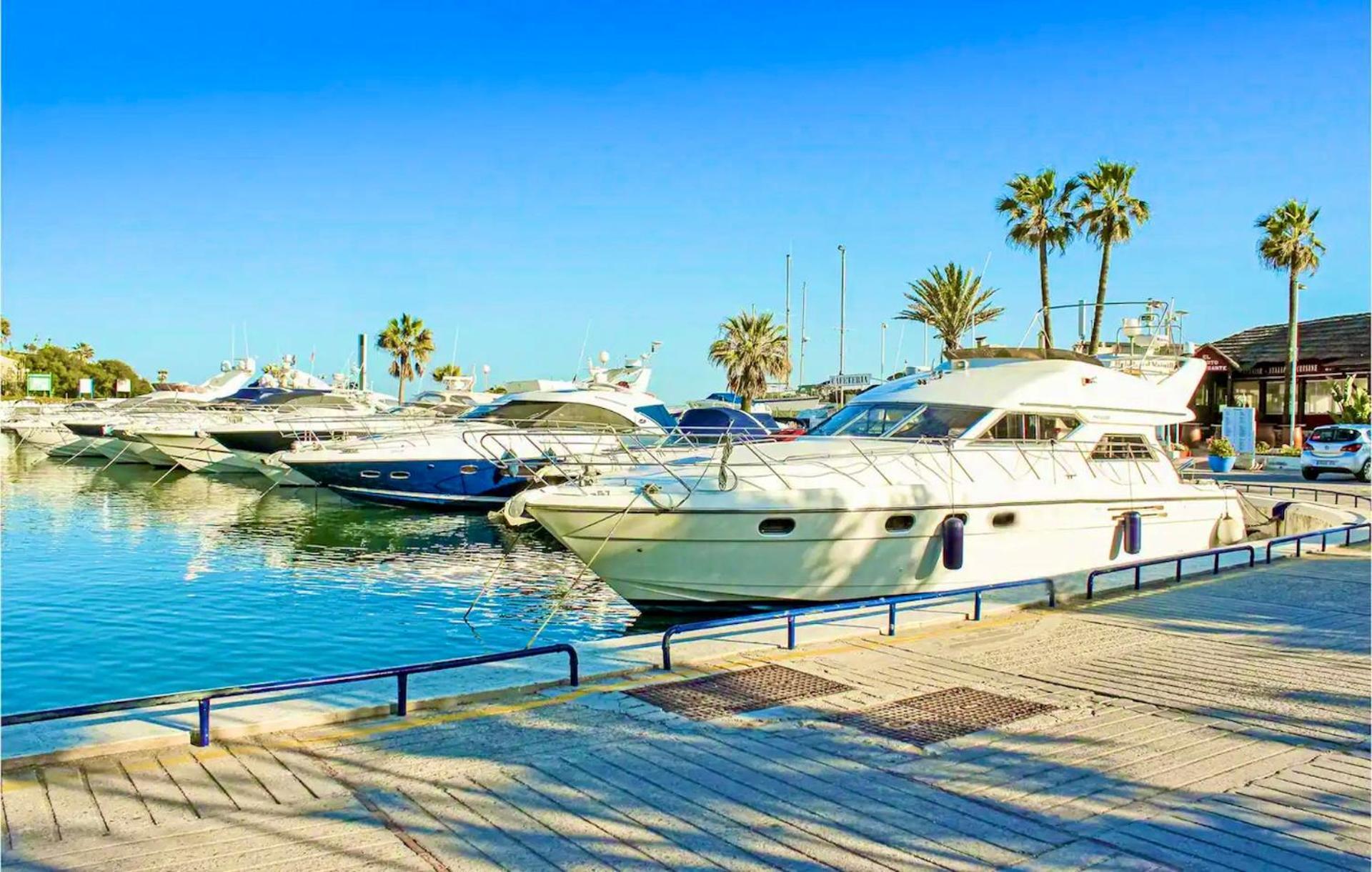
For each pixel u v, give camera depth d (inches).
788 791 196.4
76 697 378.3
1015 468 507.2
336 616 523.8
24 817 177.0
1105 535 535.2
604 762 212.1
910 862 165.2
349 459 929.5
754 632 346.0
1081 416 542.0
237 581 621.9
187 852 164.2
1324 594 427.2
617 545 452.4
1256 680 285.0
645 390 1155.3
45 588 593.6
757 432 985.5
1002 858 166.6
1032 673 291.9
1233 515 607.2
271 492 1162.6
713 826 179.3
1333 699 264.8
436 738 227.1
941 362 615.2
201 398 1535.4
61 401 2273.6
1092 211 1430.9
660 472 505.0
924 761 214.7
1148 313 692.7
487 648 458.3
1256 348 1749.5
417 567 679.1
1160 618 375.9
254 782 196.7
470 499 957.8
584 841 172.2
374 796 190.7
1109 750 222.8
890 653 317.1
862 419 549.3
